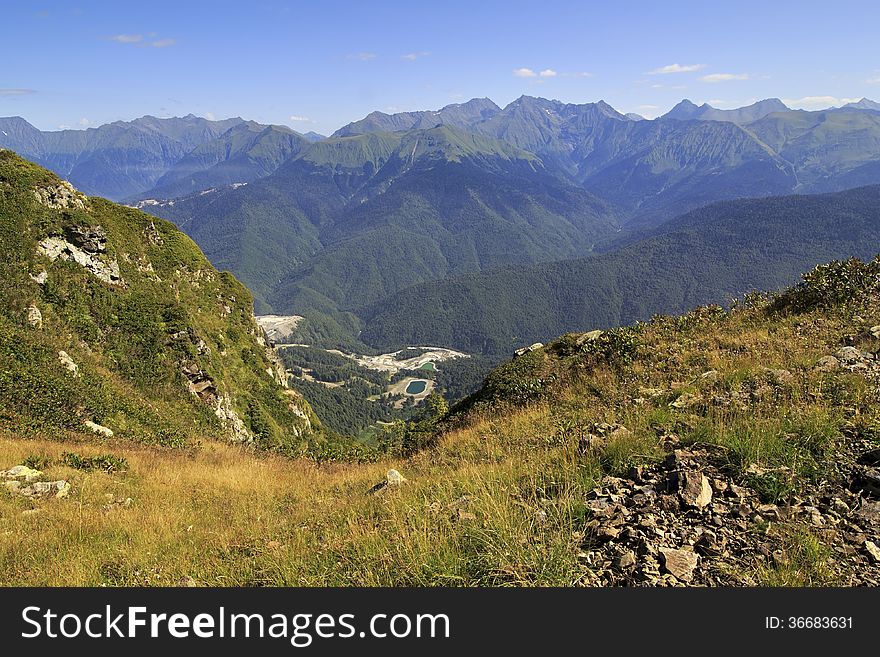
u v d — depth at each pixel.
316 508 10.48
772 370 9.58
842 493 5.60
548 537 5.61
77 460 16.95
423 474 10.88
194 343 48.59
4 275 38.12
